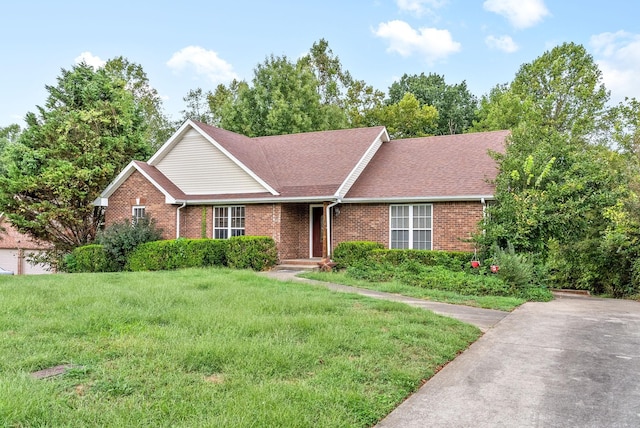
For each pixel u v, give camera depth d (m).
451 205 17.33
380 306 9.49
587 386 5.41
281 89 39.22
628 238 15.84
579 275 18.83
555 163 16.09
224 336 6.57
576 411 4.66
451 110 48.38
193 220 20.61
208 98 49.31
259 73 39.66
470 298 12.02
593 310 11.30
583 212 15.54
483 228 15.68
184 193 21.14
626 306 12.56
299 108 38.22
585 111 39.09
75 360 5.47
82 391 4.58
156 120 44.09
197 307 8.63
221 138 21.19
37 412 3.97
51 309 8.32
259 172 20.17
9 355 5.59
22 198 21.81
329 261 17.72
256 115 38.78
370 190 18.77
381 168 20.42
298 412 4.17
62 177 21.17
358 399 4.59
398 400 4.81
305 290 11.50
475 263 15.17
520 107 35.97
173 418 4.01
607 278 17.56
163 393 4.54
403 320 8.23
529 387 5.35
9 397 4.15
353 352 6.19
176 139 21.31
